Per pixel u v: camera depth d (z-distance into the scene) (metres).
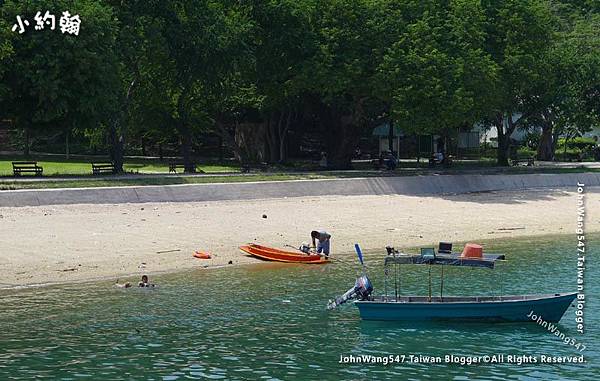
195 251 43.09
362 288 33.12
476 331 31.17
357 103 75.50
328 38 71.56
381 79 69.94
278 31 73.44
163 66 70.44
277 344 28.91
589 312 33.81
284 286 37.06
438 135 97.94
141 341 28.81
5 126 107.81
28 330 29.70
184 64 68.88
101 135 82.69
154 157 101.25
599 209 64.69
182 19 68.44
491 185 72.50
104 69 59.81
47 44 58.03
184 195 55.22
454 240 50.16
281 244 45.81
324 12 73.19
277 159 86.50
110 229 46.06
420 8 75.94
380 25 71.62
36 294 34.44
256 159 88.12
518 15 82.06
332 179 63.62
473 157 111.38
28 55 58.75
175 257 41.72
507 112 89.56
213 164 86.94
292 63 73.75
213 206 54.62
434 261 33.09
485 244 49.47
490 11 82.50
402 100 68.88
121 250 42.06
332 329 30.91
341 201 60.16
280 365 26.73
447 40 74.31
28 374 25.41
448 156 93.88
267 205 56.28
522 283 38.47
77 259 39.88
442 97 68.56
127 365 26.39
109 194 52.34
